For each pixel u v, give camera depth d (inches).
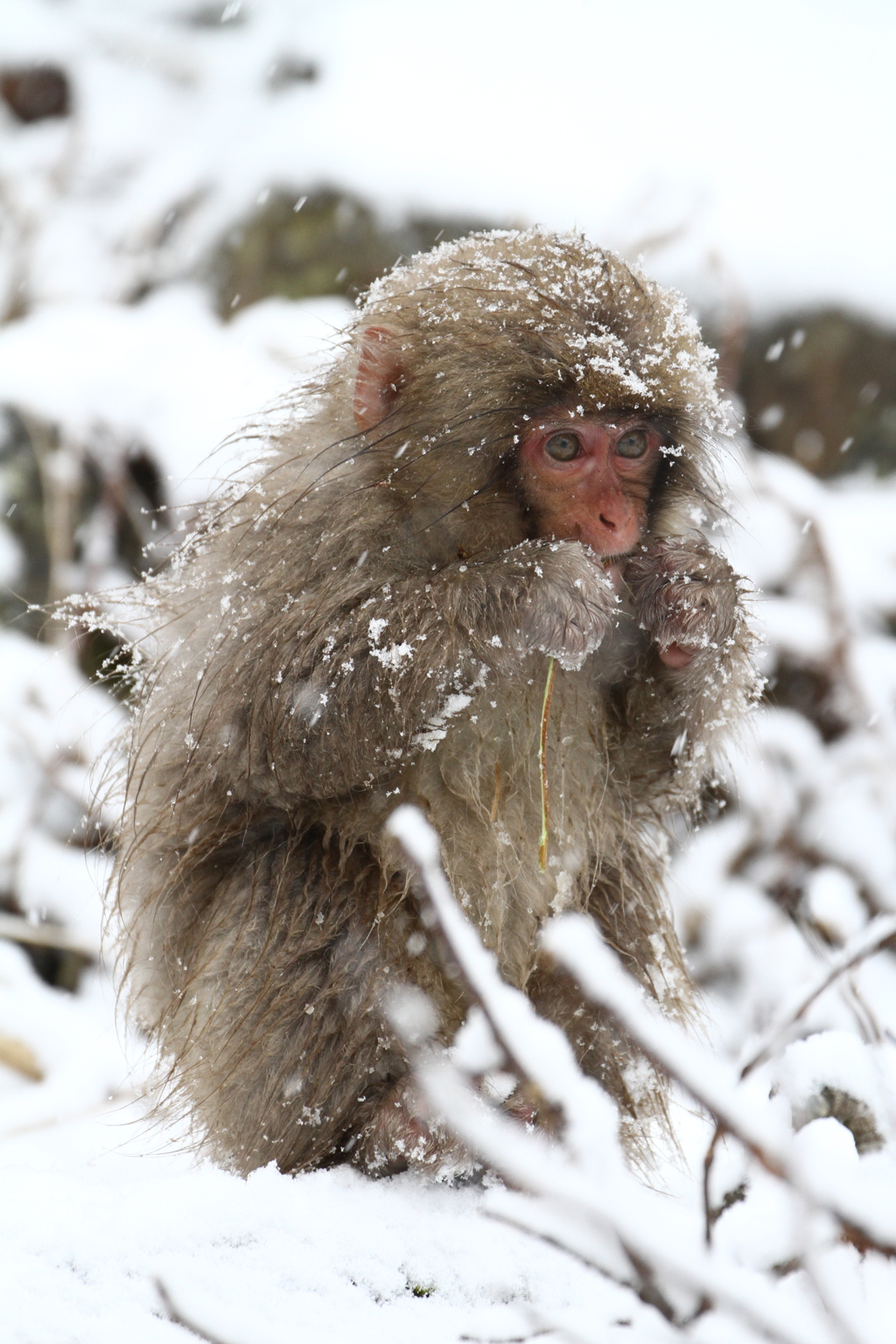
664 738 211.3
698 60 496.1
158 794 207.0
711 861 344.5
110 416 395.2
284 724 188.9
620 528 199.3
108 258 470.6
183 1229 156.3
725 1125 100.3
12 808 358.6
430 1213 171.2
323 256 449.7
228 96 500.4
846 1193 100.7
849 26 517.7
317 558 196.5
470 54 493.0
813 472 434.3
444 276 205.8
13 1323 135.6
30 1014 295.7
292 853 195.6
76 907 343.6
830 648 376.5
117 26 533.0
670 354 200.4
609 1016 189.6
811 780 365.4
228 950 193.8
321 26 511.5
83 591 393.4
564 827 203.2
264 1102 190.4
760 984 293.3
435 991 190.4
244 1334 122.0
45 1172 176.4
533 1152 115.7
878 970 308.5
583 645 187.6
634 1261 107.3
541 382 194.7
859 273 437.4
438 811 197.9
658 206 452.1
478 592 189.8
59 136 522.9
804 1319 103.5
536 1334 124.3
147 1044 213.2
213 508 228.1
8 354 402.6
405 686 186.5
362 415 203.2
